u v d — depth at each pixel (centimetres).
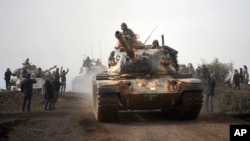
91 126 1483
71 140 1170
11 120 1702
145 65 1722
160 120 1675
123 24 1892
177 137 1200
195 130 1339
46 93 2333
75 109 2295
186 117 1669
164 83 1652
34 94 3164
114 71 1759
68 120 1664
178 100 1633
